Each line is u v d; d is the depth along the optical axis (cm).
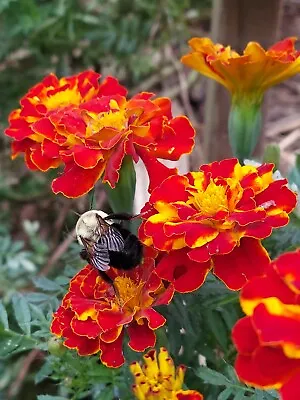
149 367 14
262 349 10
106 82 18
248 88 18
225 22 24
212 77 18
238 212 13
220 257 13
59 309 15
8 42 34
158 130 16
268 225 13
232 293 15
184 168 30
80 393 16
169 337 16
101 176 16
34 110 17
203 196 14
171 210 14
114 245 14
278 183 14
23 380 27
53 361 16
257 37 24
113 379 16
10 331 16
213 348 17
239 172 14
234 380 15
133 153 15
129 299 14
